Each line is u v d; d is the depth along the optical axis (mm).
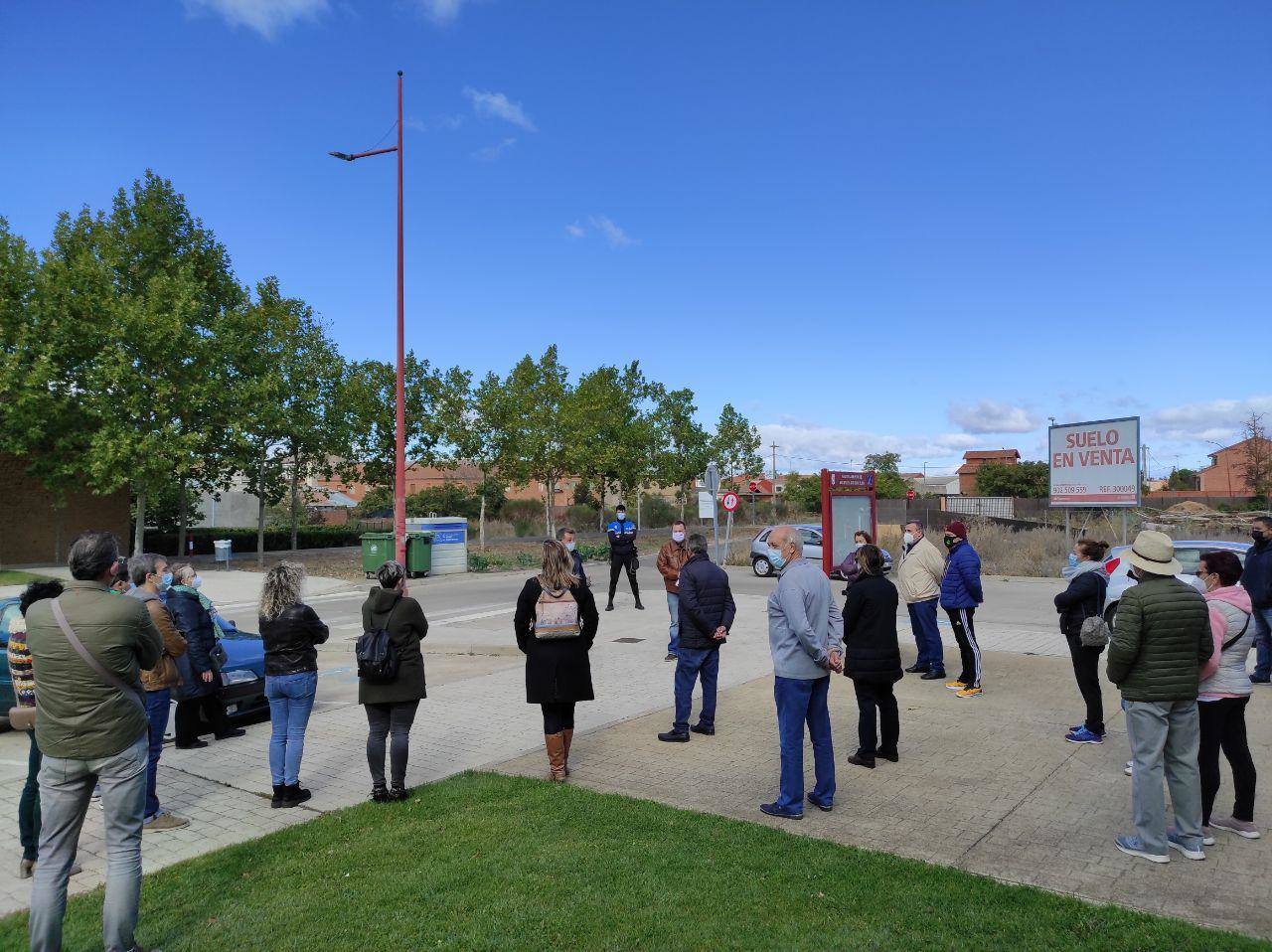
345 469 31594
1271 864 4406
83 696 3469
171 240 26000
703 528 50594
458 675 10023
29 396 21062
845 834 4887
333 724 7727
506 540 43562
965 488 98438
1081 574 6695
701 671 7117
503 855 4512
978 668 8445
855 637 6191
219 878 4281
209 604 8922
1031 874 4293
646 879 4180
